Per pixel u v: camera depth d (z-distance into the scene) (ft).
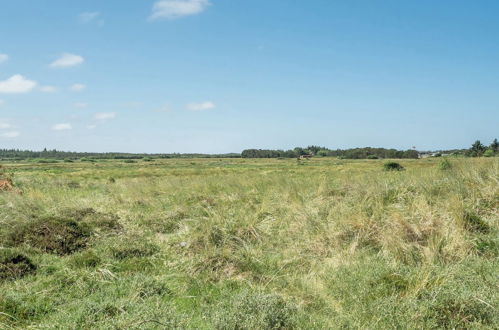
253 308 14.02
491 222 22.47
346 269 18.11
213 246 22.67
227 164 255.29
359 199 29.71
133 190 47.39
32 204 34.83
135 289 16.90
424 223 22.04
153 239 25.94
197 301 16.31
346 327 13.53
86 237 25.20
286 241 24.25
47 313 15.23
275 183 45.19
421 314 13.05
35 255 21.76
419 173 38.60
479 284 14.87
